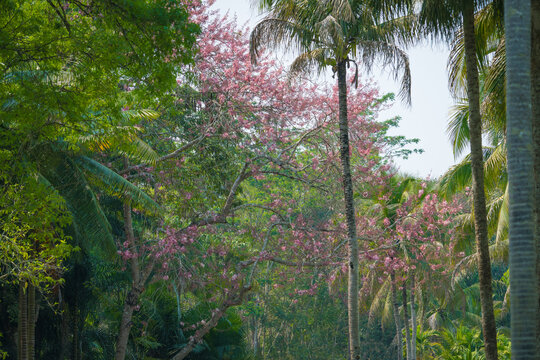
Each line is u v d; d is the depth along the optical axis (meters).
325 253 20.80
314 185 20.19
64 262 19.00
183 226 21.27
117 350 18.78
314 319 39.16
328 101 20.02
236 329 26.81
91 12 9.91
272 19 15.95
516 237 7.28
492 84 15.45
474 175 13.32
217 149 19.45
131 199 16.81
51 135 11.06
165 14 9.43
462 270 27.14
